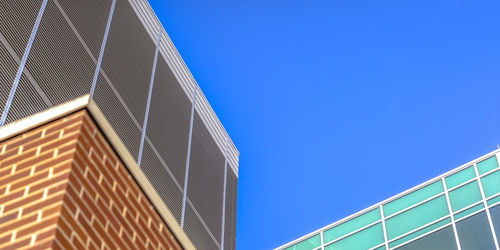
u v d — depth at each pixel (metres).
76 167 6.62
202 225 19.52
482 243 29.83
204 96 23.75
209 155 22.30
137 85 18.34
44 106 13.61
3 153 7.04
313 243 35.16
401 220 32.94
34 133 7.14
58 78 14.51
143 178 7.96
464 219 31.06
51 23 15.12
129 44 18.73
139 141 17.25
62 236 5.95
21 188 6.48
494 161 32.44
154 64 20.09
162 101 19.75
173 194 18.33
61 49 15.04
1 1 13.78
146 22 20.66
